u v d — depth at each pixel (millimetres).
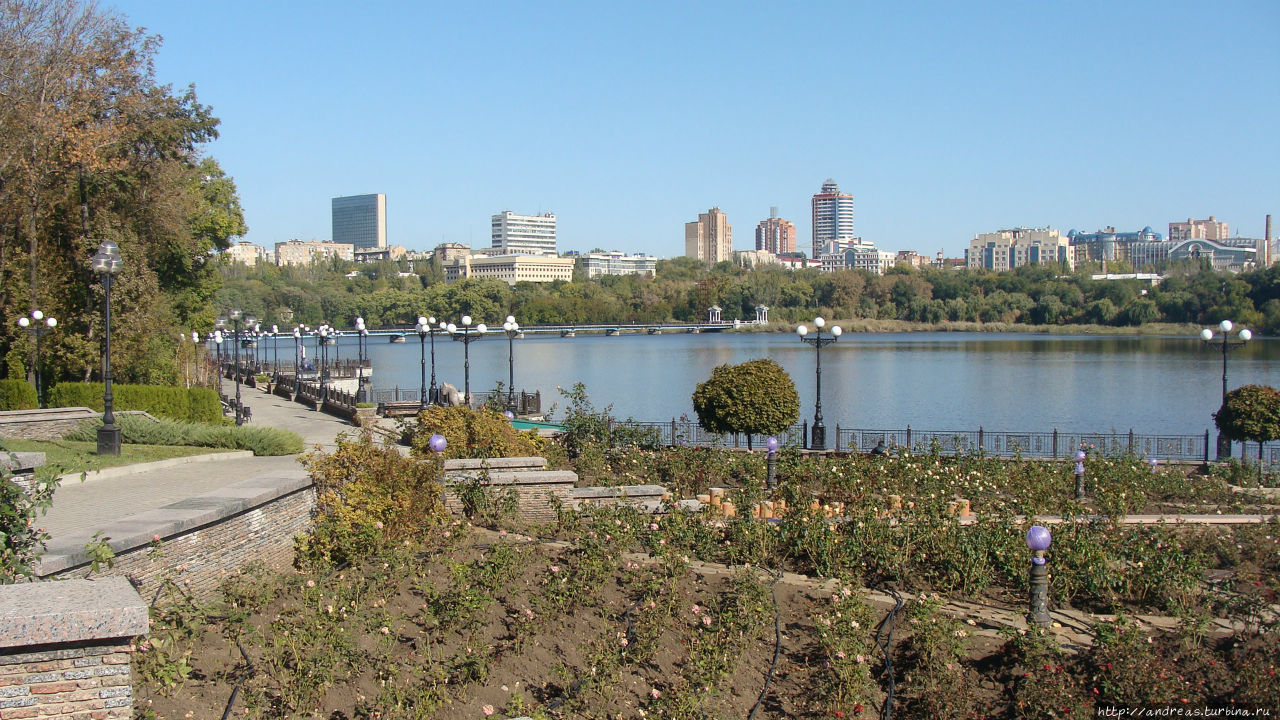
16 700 5301
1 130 31625
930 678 9312
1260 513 17688
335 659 8297
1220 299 120438
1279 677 8906
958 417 47438
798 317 154750
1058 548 11977
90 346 33750
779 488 15672
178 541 9867
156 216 39094
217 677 8117
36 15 33312
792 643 10211
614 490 14805
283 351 123500
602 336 165250
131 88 36781
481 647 9062
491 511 13977
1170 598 11367
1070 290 142625
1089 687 9242
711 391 23922
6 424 20797
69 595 5645
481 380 75562
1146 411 49781
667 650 9867
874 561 12445
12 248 34594
